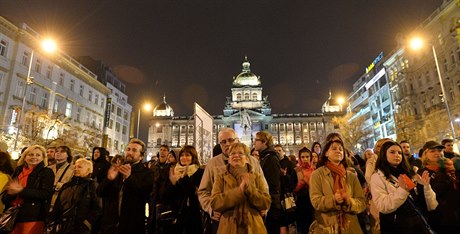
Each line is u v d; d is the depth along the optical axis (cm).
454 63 3525
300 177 640
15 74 3228
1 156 549
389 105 5331
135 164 559
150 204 629
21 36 3353
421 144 3522
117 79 6041
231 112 10012
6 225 500
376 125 5856
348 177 468
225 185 407
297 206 637
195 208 573
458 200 484
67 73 4162
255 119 9694
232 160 420
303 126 10056
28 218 526
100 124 5009
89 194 563
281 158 838
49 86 3756
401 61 4819
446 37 3647
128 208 526
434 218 491
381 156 467
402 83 4697
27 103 3359
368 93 6372
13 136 2834
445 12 3612
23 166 608
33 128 2812
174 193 568
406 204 424
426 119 3753
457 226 472
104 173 737
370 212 576
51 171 578
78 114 4388
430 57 3972
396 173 450
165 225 549
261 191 407
